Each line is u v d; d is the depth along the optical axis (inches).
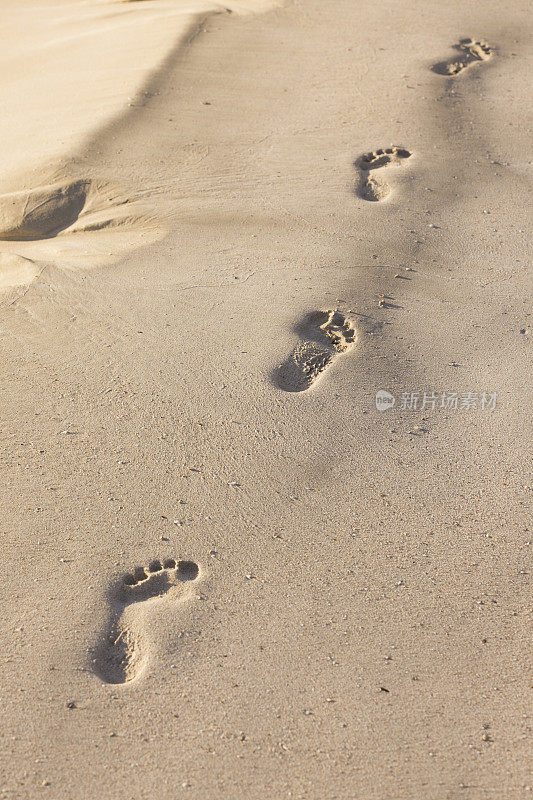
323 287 184.9
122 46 314.8
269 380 159.0
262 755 97.7
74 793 93.5
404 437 147.3
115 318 175.9
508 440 146.7
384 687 106.0
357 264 193.8
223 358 163.9
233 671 107.7
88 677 106.7
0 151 249.9
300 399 154.8
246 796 93.4
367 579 121.2
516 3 345.7
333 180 228.7
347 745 99.0
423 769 96.7
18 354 165.3
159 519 129.6
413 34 319.0
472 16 334.0
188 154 241.1
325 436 146.8
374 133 251.6
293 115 262.7
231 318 175.5
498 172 234.8
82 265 195.9
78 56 314.0
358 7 344.8
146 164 236.4
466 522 131.0
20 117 270.4
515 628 114.3
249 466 140.2
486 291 185.5
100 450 142.2
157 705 103.3
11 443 143.2
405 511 132.8
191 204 219.6
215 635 112.6
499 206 218.8
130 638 112.5
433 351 167.5
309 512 132.1
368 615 115.8
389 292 184.2
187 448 143.2
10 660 107.8
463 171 234.5
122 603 117.5
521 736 100.7
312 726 101.0
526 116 263.4
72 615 114.4
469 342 169.9
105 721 101.2
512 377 161.0
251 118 261.0
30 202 223.9
